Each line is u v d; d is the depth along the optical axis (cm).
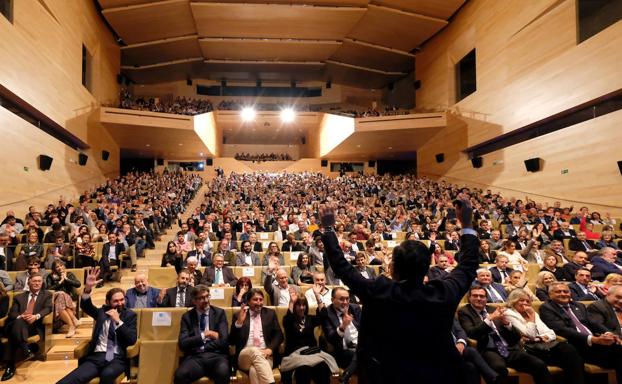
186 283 468
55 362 459
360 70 2212
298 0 1485
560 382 342
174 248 658
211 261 664
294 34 1745
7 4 843
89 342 363
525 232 770
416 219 991
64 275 549
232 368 379
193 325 376
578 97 971
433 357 131
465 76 1565
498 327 372
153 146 1859
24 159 915
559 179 1060
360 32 1775
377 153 2100
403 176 1886
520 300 370
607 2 898
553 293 375
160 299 462
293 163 2258
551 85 1067
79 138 1259
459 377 132
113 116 1456
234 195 1516
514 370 350
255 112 2128
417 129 1694
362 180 1766
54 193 1081
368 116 1792
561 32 1036
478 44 1441
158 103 1859
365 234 500
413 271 138
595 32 933
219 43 1842
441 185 1579
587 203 962
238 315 383
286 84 2506
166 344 373
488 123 1368
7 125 841
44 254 679
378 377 132
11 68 836
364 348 138
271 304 507
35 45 952
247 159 2528
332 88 2486
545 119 1102
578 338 345
